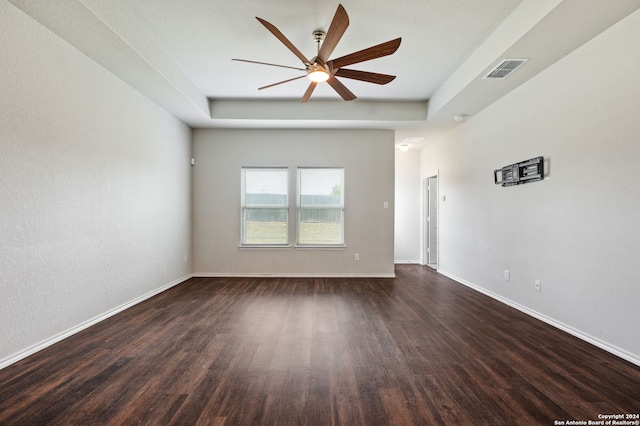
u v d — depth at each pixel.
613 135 2.57
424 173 7.10
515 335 3.00
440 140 6.21
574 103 2.95
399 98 5.02
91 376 2.21
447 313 3.68
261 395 1.99
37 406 1.86
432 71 4.04
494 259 4.30
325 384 2.13
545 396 1.99
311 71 2.92
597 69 2.71
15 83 2.39
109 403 1.90
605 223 2.65
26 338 2.50
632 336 2.44
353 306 3.95
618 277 2.54
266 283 5.25
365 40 3.31
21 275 2.46
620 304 2.52
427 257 7.18
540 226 3.42
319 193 5.84
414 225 7.41
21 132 2.45
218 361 2.46
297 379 2.19
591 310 2.79
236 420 1.75
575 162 2.95
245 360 2.47
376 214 5.80
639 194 2.38
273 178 5.84
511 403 1.92
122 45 2.91
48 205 2.70
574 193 2.97
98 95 3.29
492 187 4.35
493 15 2.88
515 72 3.40
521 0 2.68
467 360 2.48
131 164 3.89
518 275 3.80
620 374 2.26
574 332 2.97
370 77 3.16
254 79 4.31
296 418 1.77
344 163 5.78
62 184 2.84
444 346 2.75
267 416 1.79
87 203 3.15
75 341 2.82
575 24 2.54
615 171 2.56
